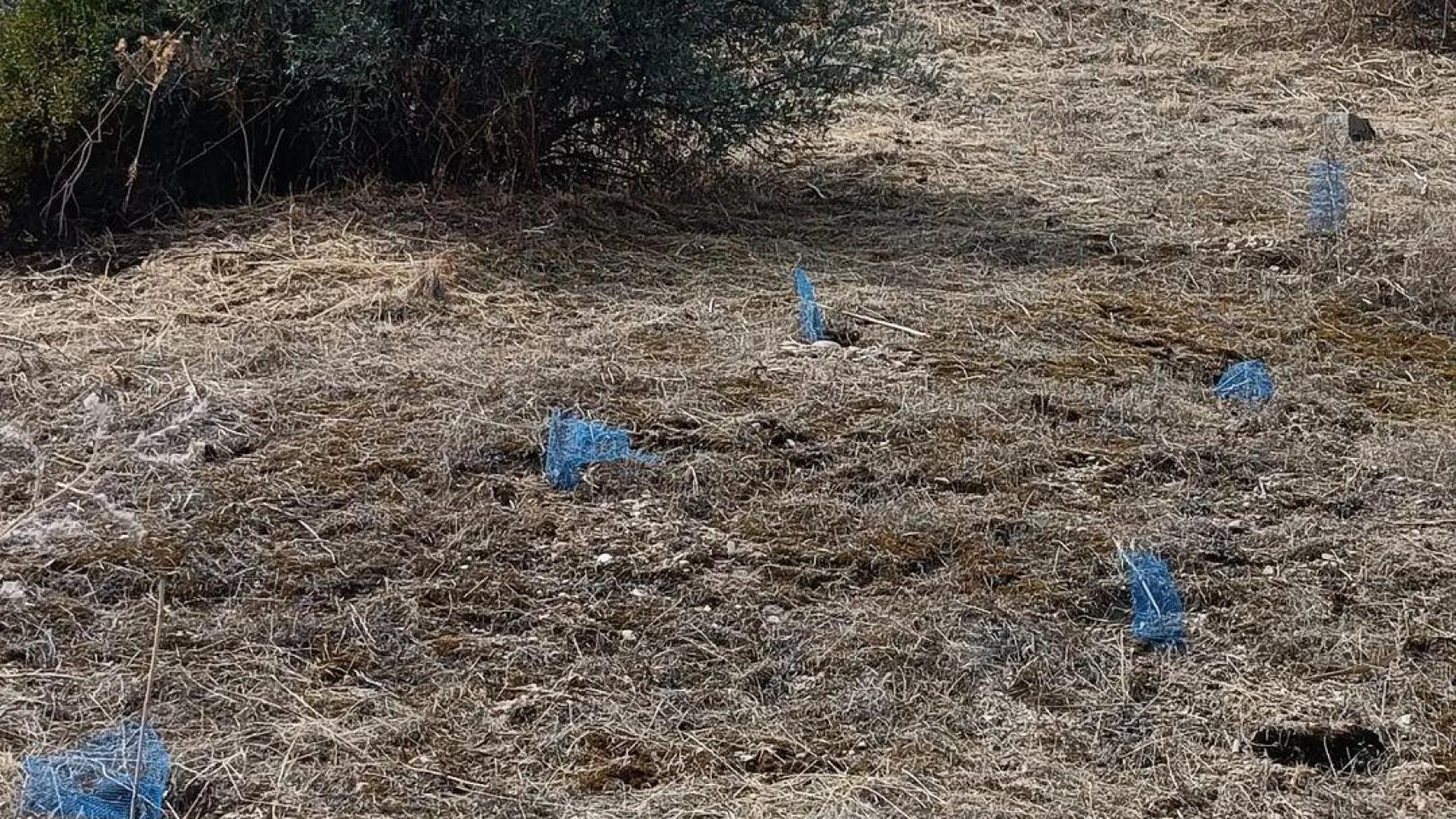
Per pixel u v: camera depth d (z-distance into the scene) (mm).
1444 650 3775
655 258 6039
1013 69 9656
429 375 4910
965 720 3506
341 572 3932
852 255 6219
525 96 6281
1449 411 5043
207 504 4184
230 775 3252
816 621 3811
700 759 3363
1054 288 5945
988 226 6609
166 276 5668
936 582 3973
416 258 5836
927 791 3264
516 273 5793
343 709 3473
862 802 3213
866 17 6828
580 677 3598
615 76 6445
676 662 3660
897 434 4680
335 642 3686
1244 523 4297
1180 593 3943
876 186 7117
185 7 6016
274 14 6066
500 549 4047
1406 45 10266
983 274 6070
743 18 6598
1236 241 6488
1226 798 3283
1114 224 6715
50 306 5453
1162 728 3494
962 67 9602
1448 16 10344
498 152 6508
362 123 6441
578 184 6723
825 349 5273
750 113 6535
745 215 6637
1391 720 3525
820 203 6879
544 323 5418
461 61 6324
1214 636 3809
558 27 5988
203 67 5922
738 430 4641
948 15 10547
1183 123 8531
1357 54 10070
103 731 3359
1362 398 5113
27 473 4328
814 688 3598
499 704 3514
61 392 4742
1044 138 8109
